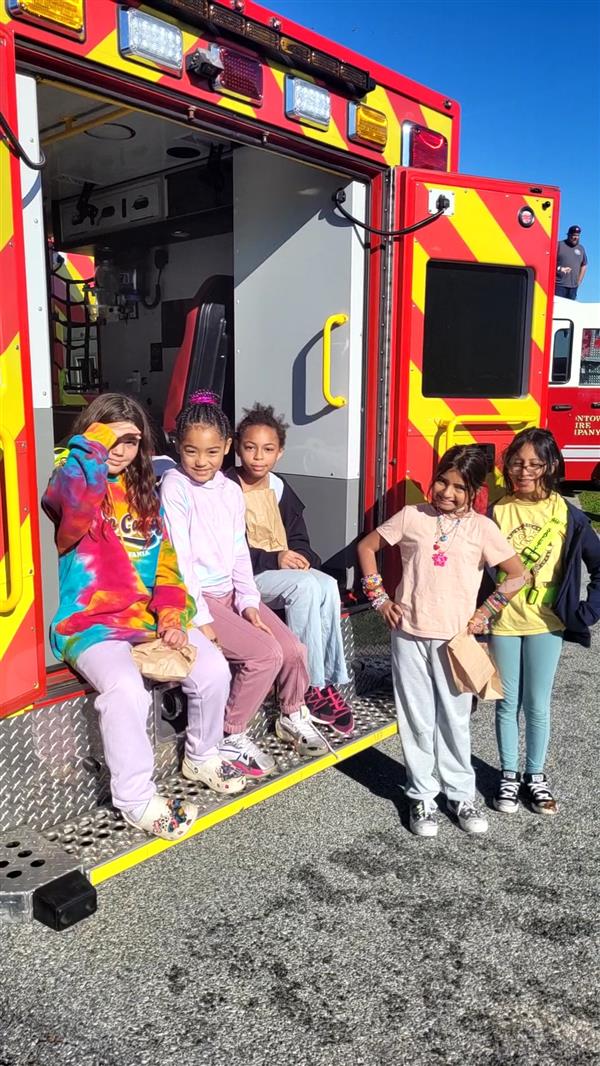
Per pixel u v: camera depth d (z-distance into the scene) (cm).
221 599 311
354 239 356
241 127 292
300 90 301
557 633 317
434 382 374
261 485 347
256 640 292
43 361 242
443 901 267
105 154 460
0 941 242
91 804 263
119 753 246
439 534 290
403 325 356
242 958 238
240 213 400
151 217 514
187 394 435
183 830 255
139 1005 219
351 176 345
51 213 581
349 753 318
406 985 229
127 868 252
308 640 320
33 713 246
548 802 326
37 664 244
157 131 416
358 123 328
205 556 304
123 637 261
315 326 375
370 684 373
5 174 219
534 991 228
